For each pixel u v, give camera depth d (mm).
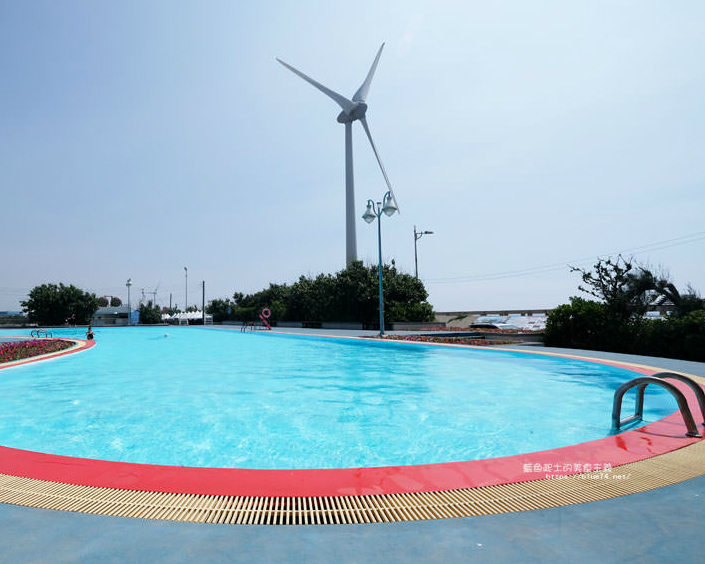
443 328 29172
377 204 22766
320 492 2902
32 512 2604
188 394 8133
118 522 2477
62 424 5855
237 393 8227
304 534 2344
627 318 16516
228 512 2615
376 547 2193
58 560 2049
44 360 13594
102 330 43750
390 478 3154
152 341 25484
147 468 3369
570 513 2576
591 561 2027
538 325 28344
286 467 4102
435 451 4598
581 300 17656
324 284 35219
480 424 5707
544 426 5562
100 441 5035
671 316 14742
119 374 11008
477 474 3215
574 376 9719
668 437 4125
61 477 3154
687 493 2854
